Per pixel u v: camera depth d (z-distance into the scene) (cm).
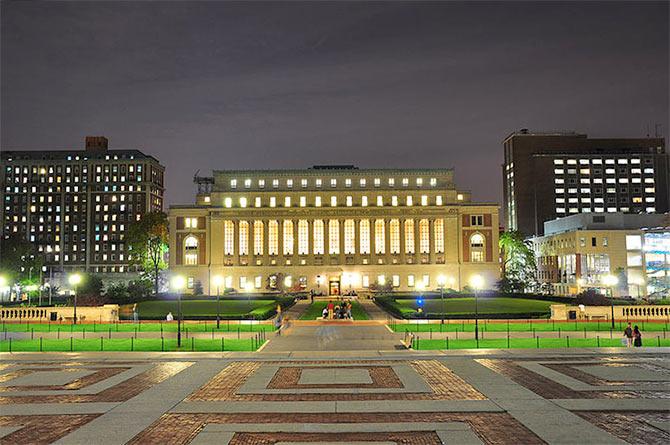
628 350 5272
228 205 16538
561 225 17088
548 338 6253
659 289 13912
